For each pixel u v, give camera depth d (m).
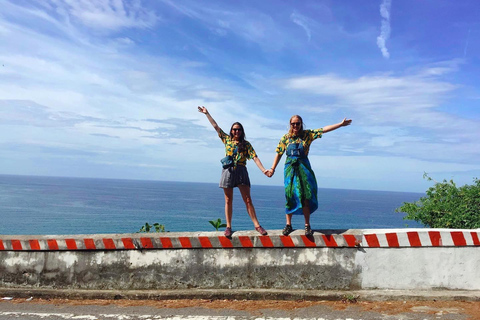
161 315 4.26
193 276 4.98
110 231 46.56
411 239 4.71
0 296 5.01
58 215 63.50
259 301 4.68
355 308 4.32
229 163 4.90
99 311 4.43
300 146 4.75
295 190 4.70
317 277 4.80
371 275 4.74
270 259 4.90
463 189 8.33
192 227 52.94
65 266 5.13
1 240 5.23
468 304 4.32
